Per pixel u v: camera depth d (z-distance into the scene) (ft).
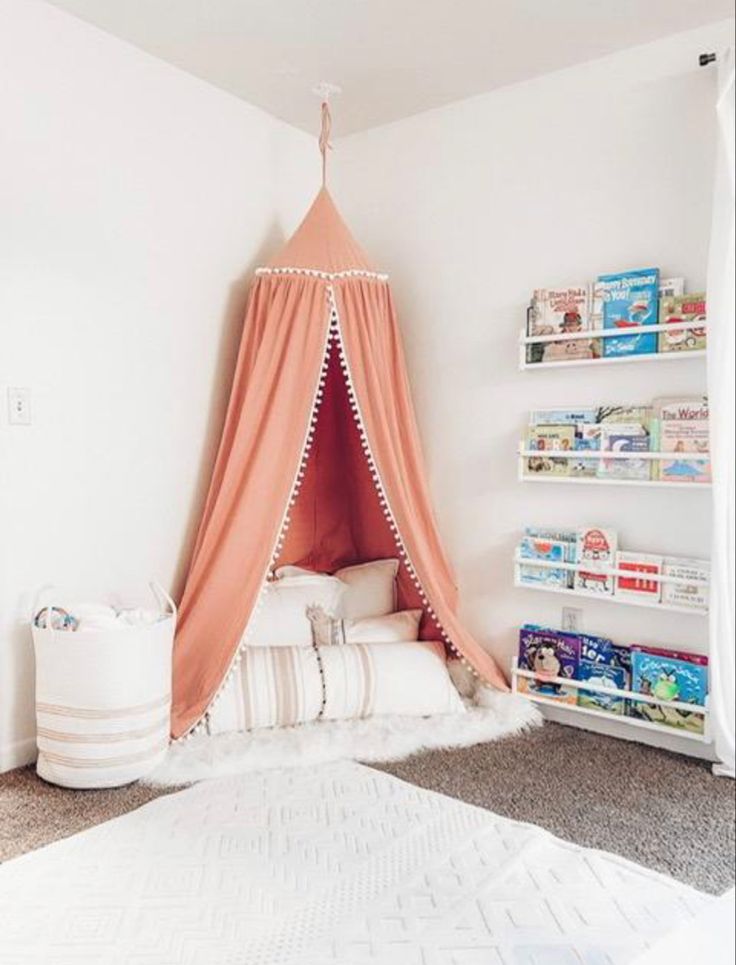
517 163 9.06
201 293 9.13
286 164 10.16
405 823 6.49
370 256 10.40
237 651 8.29
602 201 8.47
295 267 8.95
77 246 7.82
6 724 7.48
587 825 6.53
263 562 8.62
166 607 8.81
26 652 7.59
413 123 9.91
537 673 8.88
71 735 6.95
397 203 10.11
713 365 7.06
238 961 4.79
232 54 8.39
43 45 7.41
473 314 9.50
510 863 5.86
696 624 8.02
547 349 8.70
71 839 6.19
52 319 7.63
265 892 5.50
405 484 9.23
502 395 9.30
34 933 5.05
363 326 9.09
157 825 6.42
